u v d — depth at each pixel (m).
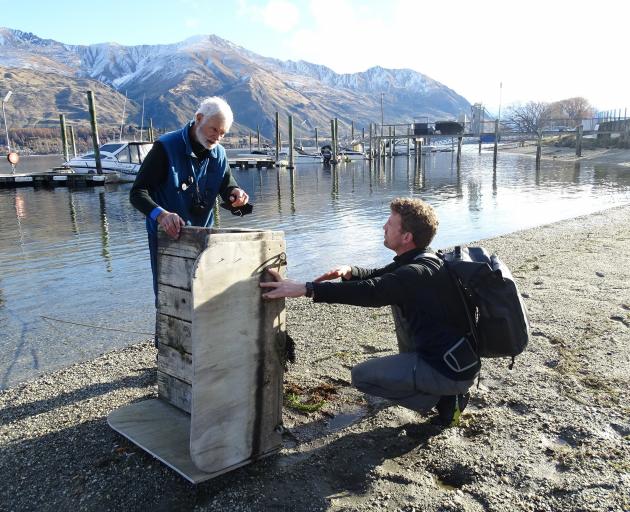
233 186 3.83
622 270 7.45
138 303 7.36
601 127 78.19
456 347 2.94
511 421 3.38
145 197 3.28
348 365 4.41
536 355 4.43
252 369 2.83
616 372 4.05
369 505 2.61
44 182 29.70
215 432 2.74
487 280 2.93
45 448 3.22
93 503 2.69
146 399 3.86
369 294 2.79
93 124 30.98
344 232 13.62
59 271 9.39
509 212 17.25
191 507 2.62
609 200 20.08
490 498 2.64
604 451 2.99
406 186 28.59
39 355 5.46
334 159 53.41
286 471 2.90
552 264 8.03
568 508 2.54
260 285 2.77
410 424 3.39
